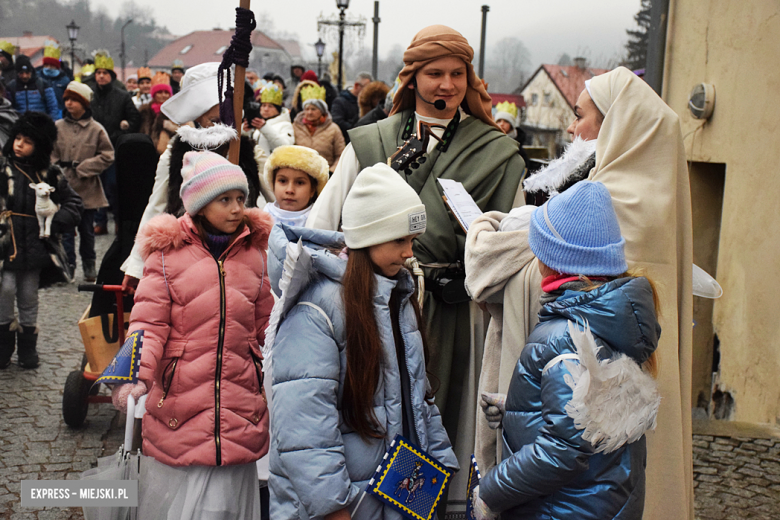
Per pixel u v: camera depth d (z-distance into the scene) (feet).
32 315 16.97
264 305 9.04
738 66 15.65
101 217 34.30
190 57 370.53
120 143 13.83
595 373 5.60
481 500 6.46
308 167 12.18
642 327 5.83
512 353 8.05
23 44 273.54
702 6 17.07
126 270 11.94
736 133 15.74
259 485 9.88
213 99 12.74
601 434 5.63
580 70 180.04
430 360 9.43
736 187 15.76
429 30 9.93
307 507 6.31
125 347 8.20
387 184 6.70
